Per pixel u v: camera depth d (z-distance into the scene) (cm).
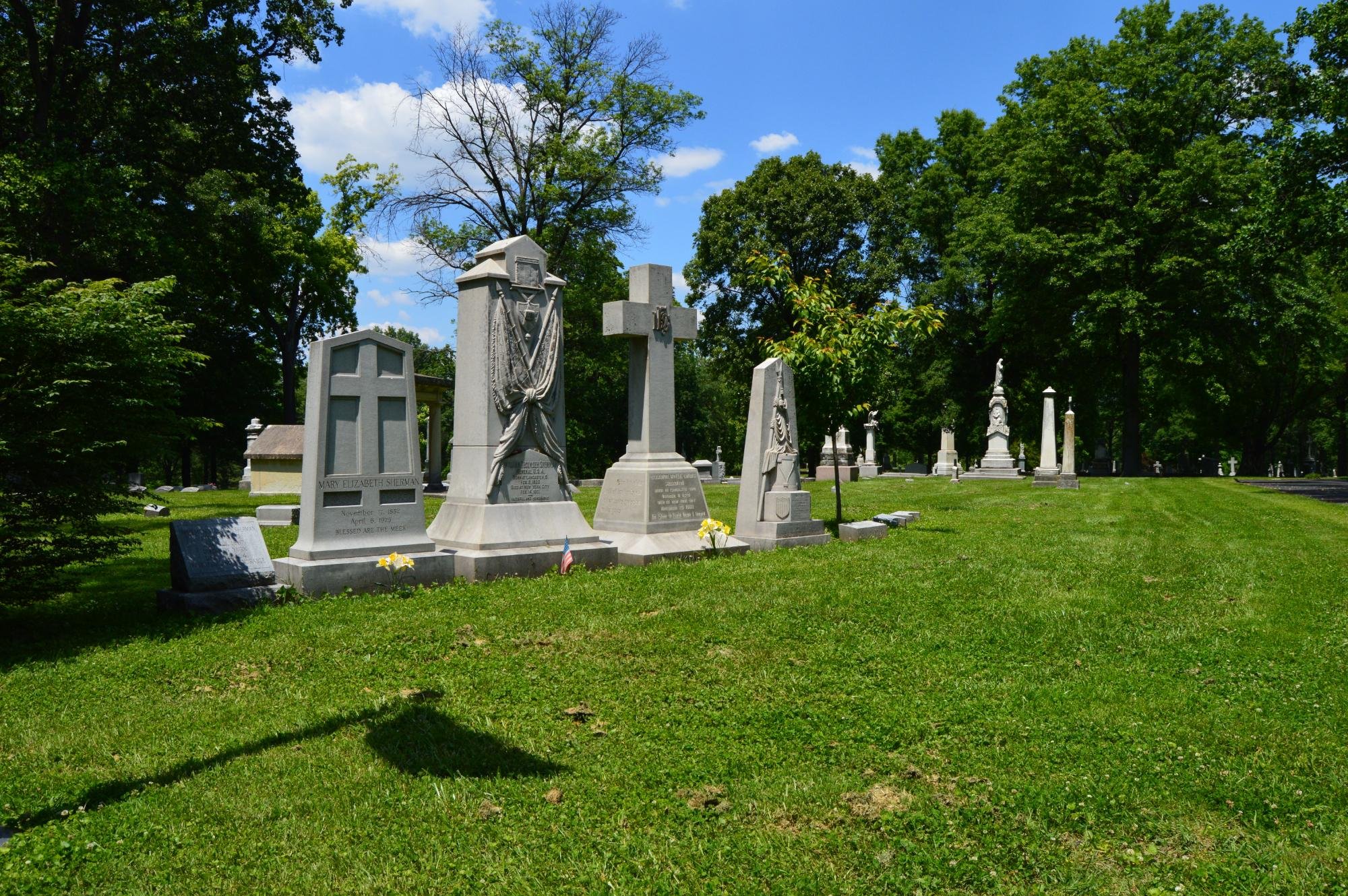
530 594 1012
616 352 4434
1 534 839
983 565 1246
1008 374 5312
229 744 572
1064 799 493
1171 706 641
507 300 1212
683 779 522
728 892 404
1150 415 6066
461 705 643
